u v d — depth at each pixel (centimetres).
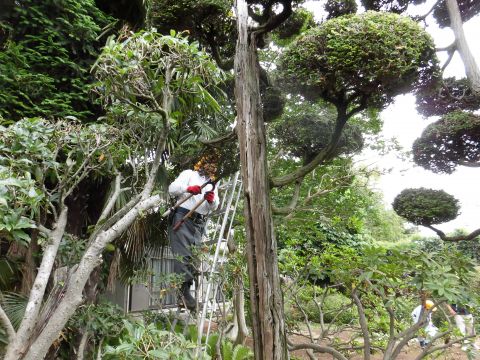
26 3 385
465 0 346
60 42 387
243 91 208
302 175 266
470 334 285
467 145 313
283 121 353
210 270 368
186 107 273
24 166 195
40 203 193
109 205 235
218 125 402
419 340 371
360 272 296
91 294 345
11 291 344
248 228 190
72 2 397
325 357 499
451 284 246
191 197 370
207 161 341
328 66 218
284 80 245
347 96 243
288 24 383
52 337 168
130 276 424
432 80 229
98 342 334
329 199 522
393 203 323
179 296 367
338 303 538
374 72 209
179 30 306
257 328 181
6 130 200
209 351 416
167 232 420
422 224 310
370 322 396
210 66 238
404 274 274
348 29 209
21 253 356
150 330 200
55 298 186
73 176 227
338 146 333
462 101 321
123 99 232
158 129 269
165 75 240
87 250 190
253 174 195
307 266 398
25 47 377
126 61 217
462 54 302
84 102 391
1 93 339
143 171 351
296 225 473
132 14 470
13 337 163
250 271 187
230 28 314
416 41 209
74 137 232
